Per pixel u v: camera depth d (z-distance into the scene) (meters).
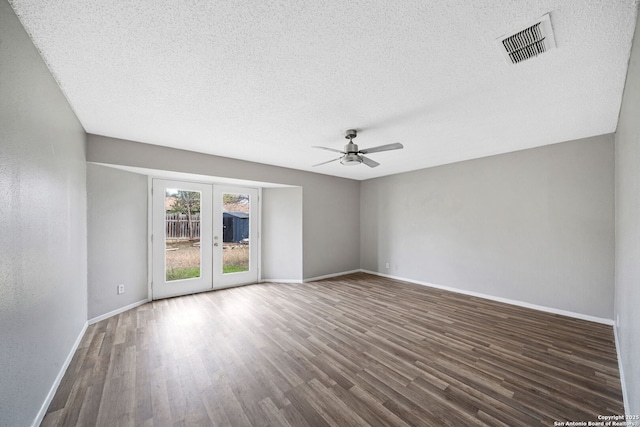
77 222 2.59
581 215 3.29
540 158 3.62
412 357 2.36
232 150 3.82
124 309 3.56
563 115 2.59
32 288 1.55
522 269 3.79
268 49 1.61
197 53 1.65
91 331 2.90
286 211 5.26
